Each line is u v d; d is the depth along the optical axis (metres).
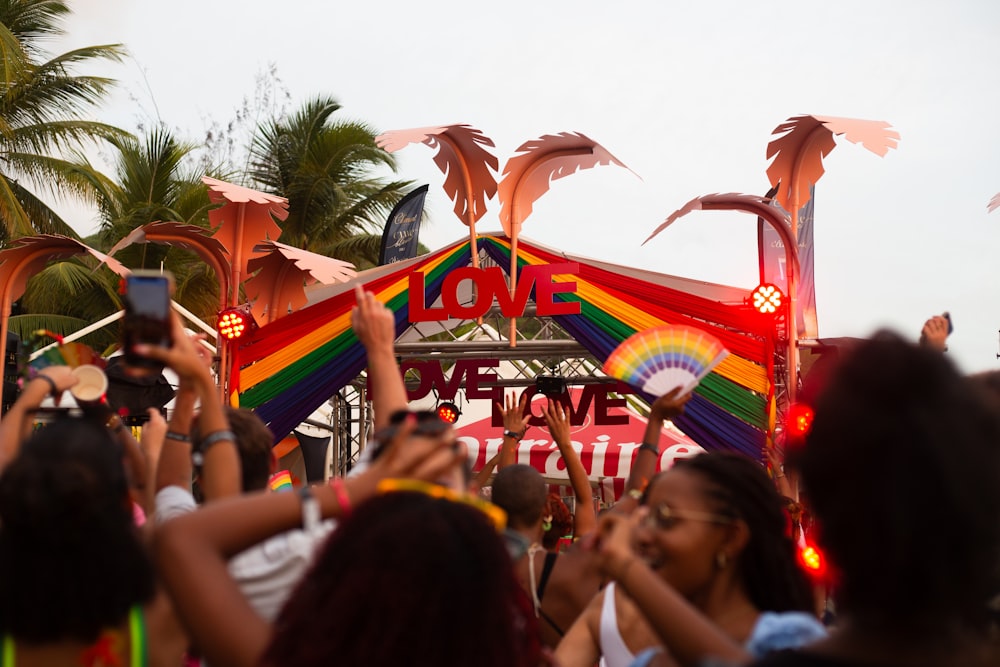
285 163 26.59
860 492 1.17
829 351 9.29
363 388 13.37
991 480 1.14
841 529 1.18
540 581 3.58
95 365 2.93
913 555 1.13
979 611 1.17
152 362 1.88
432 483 1.49
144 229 9.45
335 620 1.29
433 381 11.51
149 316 1.87
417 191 14.53
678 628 1.44
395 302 10.37
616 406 11.04
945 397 1.17
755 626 2.00
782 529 2.18
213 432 2.01
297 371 10.20
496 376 11.47
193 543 1.39
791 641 1.75
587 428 12.76
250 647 1.33
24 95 20.17
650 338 3.81
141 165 23.42
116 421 3.29
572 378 11.48
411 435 1.53
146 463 3.12
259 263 10.12
